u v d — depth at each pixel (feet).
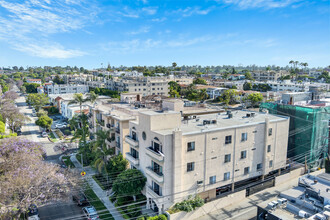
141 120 120.57
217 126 120.88
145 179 119.75
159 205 107.04
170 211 105.81
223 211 118.93
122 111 170.91
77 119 234.99
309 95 213.66
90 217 115.96
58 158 197.16
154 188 113.70
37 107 389.39
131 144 128.77
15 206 108.99
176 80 574.56
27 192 110.11
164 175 104.99
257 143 130.93
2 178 115.34
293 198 98.53
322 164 166.30
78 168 172.86
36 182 113.19
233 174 124.36
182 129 115.24
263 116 149.79
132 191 116.78
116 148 158.51
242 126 123.34
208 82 615.57
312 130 153.38
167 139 103.55
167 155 104.47
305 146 157.58
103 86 514.27
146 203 123.65
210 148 114.52
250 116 146.82
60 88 493.77
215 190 121.49
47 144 232.94
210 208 116.98
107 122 165.78
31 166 124.88
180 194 108.99
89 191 140.26
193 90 423.23
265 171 135.54
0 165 127.03
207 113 172.35
